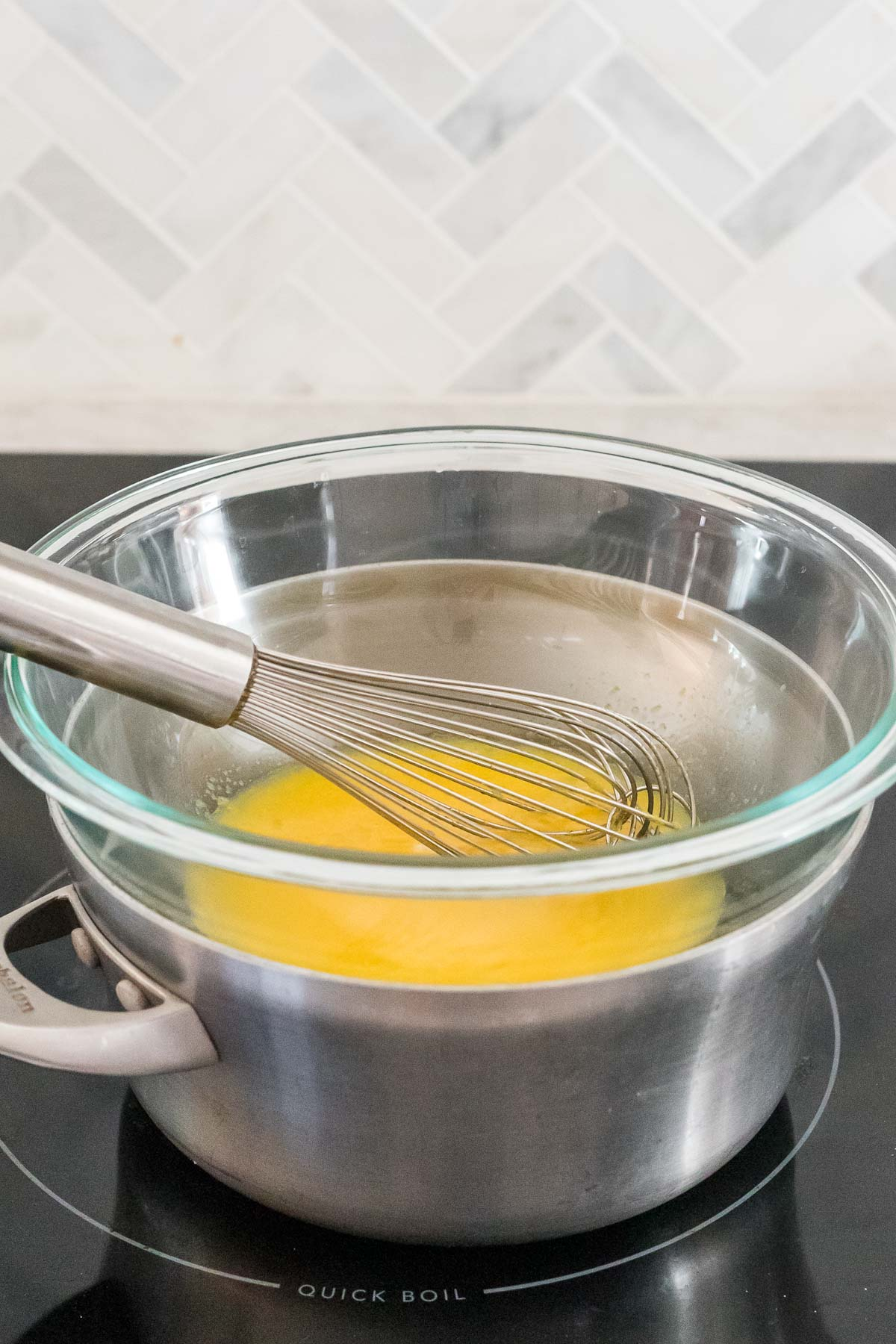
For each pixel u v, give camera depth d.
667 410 1.18
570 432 0.58
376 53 1.05
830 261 1.12
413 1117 0.38
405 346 1.17
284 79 1.06
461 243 1.13
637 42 1.04
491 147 1.09
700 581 0.54
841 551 0.49
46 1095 0.50
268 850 0.35
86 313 1.16
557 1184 0.40
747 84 1.06
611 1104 0.39
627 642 0.57
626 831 0.52
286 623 0.58
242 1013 0.38
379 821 0.52
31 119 1.08
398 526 0.57
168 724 0.52
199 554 0.55
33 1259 0.43
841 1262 0.43
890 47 1.04
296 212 1.12
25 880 0.60
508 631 0.59
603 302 1.15
